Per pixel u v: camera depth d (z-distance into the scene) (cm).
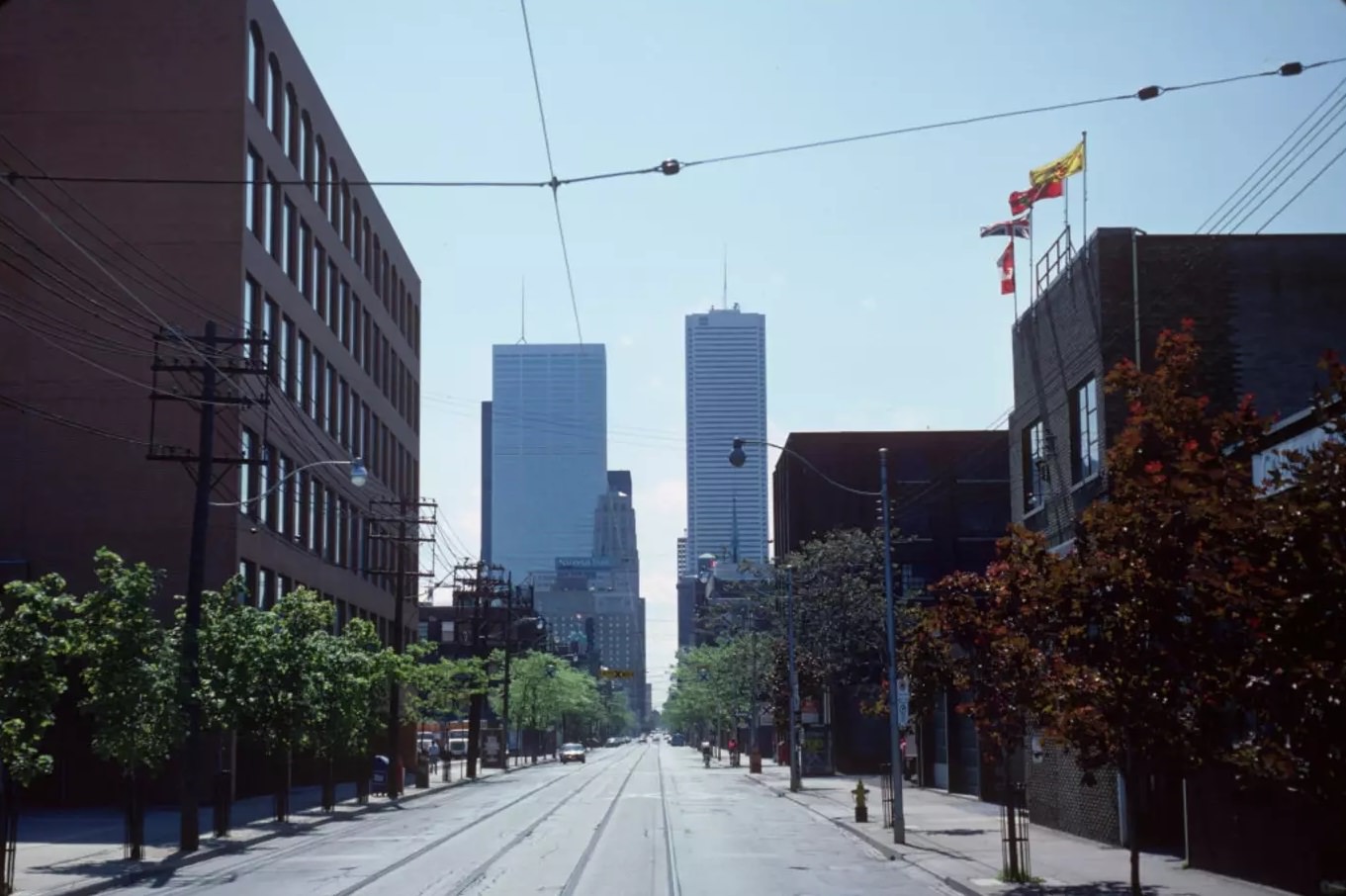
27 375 5006
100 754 2981
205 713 3366
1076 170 3372
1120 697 1680
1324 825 1958
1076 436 3334
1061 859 2653
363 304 7462
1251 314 3064
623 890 2322
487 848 3231
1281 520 1224
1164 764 1788
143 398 4997
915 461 8256
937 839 3225
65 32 5125
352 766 7162
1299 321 3066
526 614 13925
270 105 5659
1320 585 1166
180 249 5038
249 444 5238
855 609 6347
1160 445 1731
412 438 9050
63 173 5053
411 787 6594
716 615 10775
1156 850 2845
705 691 13350
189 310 5006
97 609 3002
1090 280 3166
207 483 3250
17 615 2483
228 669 3494
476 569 8300
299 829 3916
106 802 4838
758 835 3600
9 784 2378
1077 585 1773
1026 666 1958
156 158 5084
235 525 4975
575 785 6912
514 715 12119
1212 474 1330
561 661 14312
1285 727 1238
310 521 6247
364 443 7469
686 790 6209
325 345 6481
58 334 5009
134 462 4978
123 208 5053
